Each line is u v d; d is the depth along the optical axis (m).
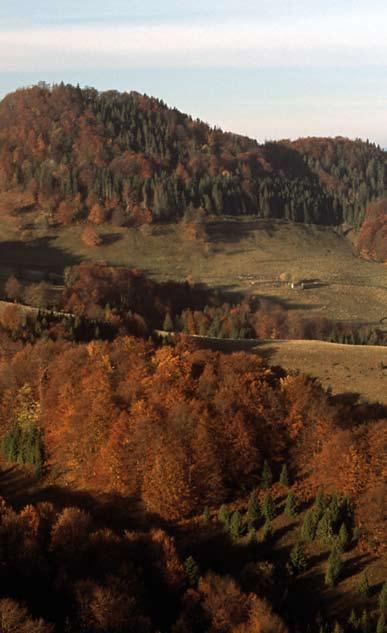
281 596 54.59
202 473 65.94
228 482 68.25
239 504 66.50
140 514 65.62
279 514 64.81
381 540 59.69
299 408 73.06
